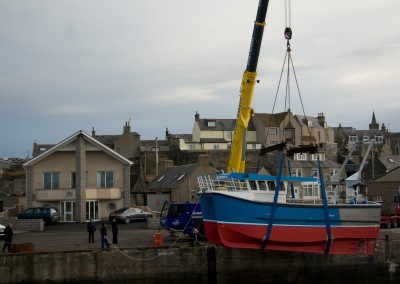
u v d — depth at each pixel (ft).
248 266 90.43
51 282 81.76
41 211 149.48
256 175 88.99
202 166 189.37
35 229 130.00
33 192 164.55
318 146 90.07
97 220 165.48
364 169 268.62
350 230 90.89
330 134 335.67
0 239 109.29
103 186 169.68
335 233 89.56
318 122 332.80
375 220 93.15
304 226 87.20
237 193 85.05
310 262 94.22
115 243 94.07
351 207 91.15
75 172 167.02
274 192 89.61
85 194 163.73
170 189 189.67
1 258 79.87
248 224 83.87
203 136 323.98
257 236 84.12
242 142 94.73
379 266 98.89
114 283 84.28
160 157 298.15
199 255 88.43
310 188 93.97
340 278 96.02
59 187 166.81
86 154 169.58
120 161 171.01
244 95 94.27
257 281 90.63
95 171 169.78
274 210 85.25
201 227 99.60
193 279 87.81
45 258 81.76
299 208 87.10
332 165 258.78
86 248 87.76
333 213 89.51
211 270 88.58
